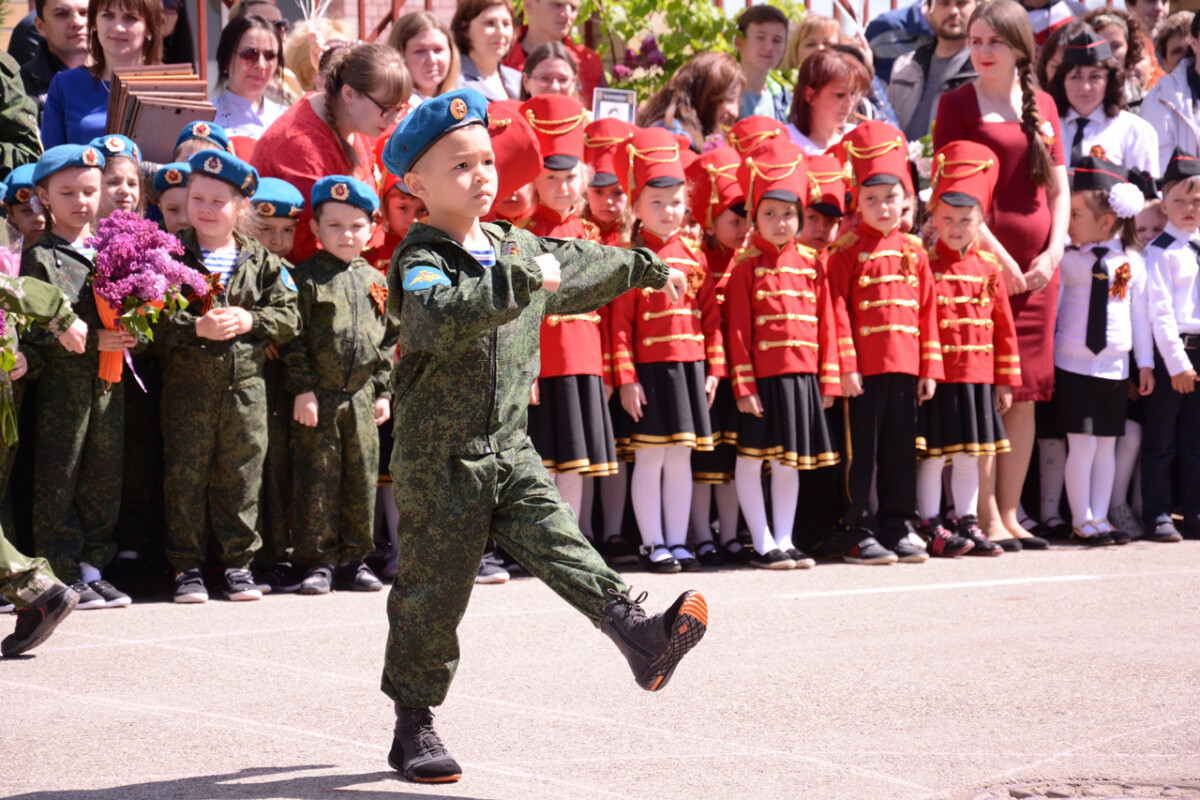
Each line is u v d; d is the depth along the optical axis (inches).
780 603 289.1
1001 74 389.4
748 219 358.9
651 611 280.4
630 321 346.3
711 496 398.3
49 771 168.6
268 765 172.2
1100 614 272.7
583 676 222.1
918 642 247.0
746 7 442.3
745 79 411.2
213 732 187.8
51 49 359.3
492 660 234.2
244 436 298.2
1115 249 394.6
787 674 222.2
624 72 442.6
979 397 370.3
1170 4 557.6
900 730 189.0
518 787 163.2
